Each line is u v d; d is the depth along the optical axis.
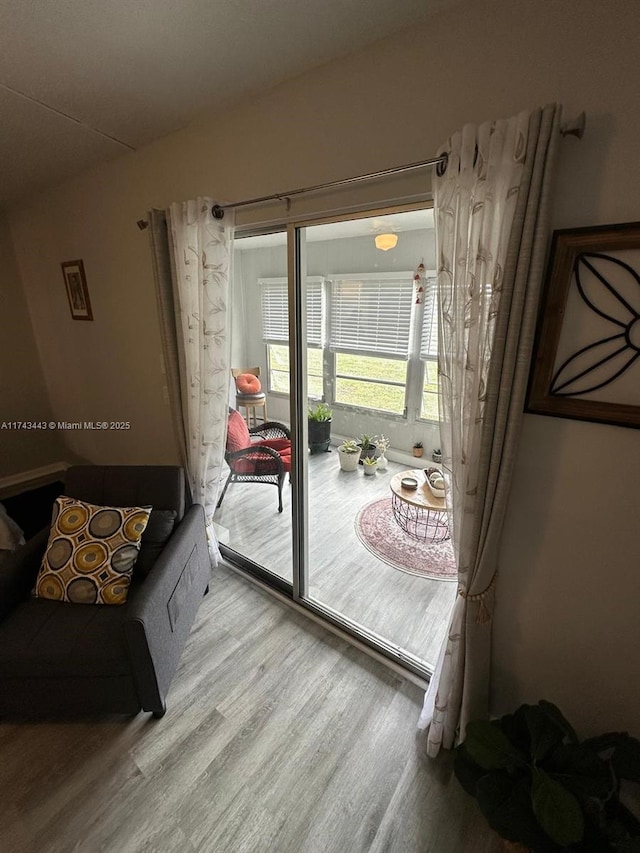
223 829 1.22
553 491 1.15
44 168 2.20
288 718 1.54
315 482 3.38
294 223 1.54
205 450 2.02
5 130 1.72
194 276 1.79
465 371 1.11
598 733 1.28
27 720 1.53
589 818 0.96
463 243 1.04
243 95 1.46
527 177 0.90
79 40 1.16
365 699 1.62
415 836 1.21
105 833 1.21
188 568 1.78
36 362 3.56
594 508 1.11
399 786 1.33
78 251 2.59
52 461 3.85
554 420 1.10
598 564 1.14
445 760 1.41
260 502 2.91
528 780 1.04
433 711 1.39
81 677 1.39
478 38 1.00
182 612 1.70
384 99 1.18
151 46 1.19
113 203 2.20
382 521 2.87
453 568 2.39
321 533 2.73
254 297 2.17
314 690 1.66
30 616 1.51
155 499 1.87
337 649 1.85
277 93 1.40
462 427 1.15
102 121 1.66
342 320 3.25
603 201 0.92
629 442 1.02
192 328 1.86
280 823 1.24
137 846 1.18
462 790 1.32
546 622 1.28
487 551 1.18
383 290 3.12
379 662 1.79
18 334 3.41
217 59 1.26
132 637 1.34
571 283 0.99
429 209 1.25
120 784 1.33
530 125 0.88
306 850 1.18
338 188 1.34
